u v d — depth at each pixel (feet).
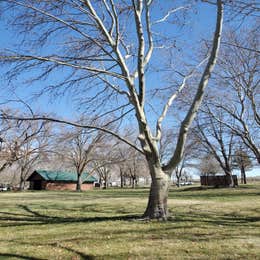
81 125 40.50
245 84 69.77
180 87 45.91
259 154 72.74
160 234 30.32
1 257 22.91
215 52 38.14
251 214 46.65
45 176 212.84
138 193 121.49
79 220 42.22
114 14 39.65
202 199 73.87
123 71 39.04
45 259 22.31
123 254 23.21
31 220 43.83
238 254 22.94
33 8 37.50
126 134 111.24
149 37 42.78
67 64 37.70
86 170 231.09
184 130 38.55
